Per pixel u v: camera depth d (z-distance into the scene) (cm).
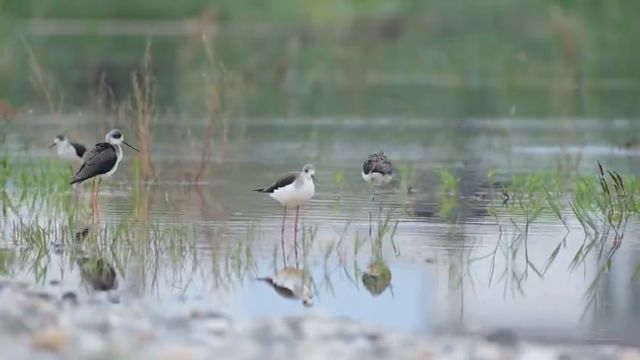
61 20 5012
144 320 1105
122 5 5134
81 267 1355
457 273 1349
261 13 5069
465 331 1110
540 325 1141
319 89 3594
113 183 1978
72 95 3294
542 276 1345
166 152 2336
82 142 2386
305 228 1590
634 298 1246
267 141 2544
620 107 3188
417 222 1642
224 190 1916
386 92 3562
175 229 1566
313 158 2302
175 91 3366
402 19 4875
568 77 3784
